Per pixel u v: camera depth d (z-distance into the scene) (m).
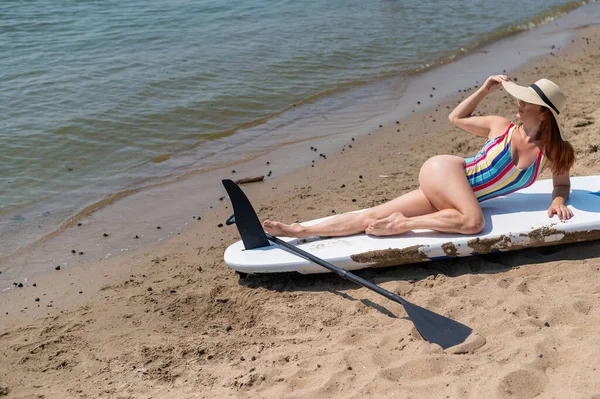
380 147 8.34
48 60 11.86
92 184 7.57
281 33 14.01
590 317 3.98
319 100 10.38
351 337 4.22
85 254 6.05
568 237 4.89
